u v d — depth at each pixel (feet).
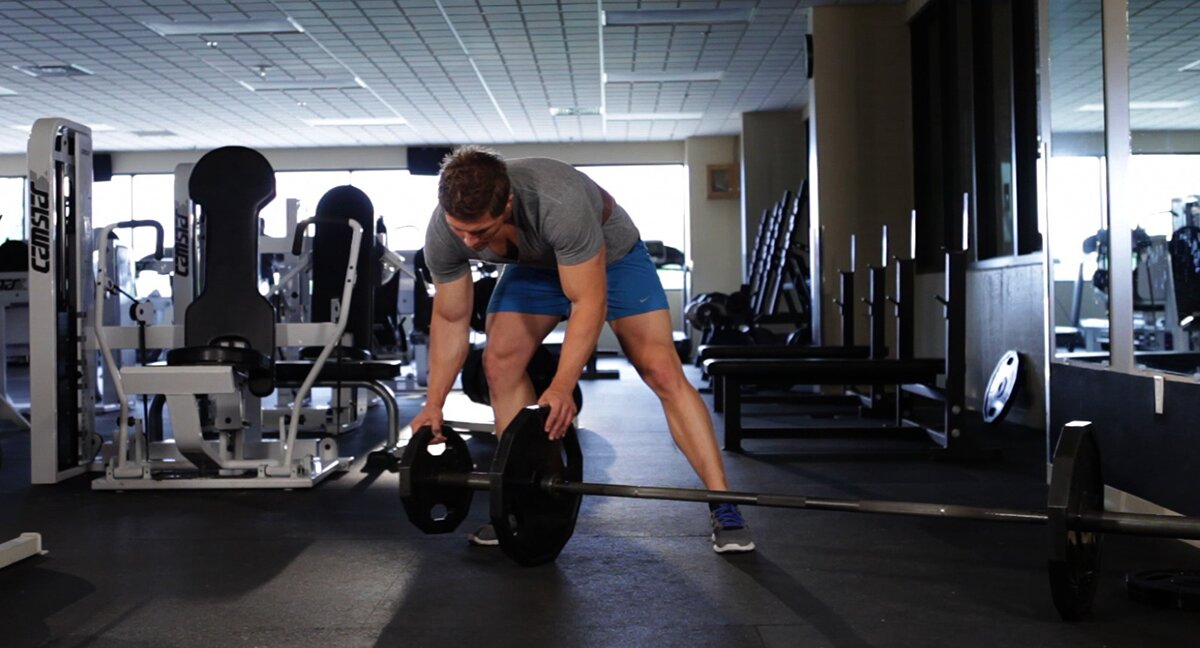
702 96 31.09
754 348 17.21
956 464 11.97
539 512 6.55
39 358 10.98
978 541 7.87
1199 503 7.35
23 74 27.55
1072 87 10.09
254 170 10.84
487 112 33.30
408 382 23.93
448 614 6.13
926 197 21.45
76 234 11.55
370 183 40.34
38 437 10.96
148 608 6.32
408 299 23.66
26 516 9.25
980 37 18.16
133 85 28.99
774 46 25.16
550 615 6.08
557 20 22.61
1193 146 8.91
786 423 16.31
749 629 5.78
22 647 5.61
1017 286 16.10
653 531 8.30
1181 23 8.98
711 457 7.40
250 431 14.57
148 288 39.40
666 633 5.73
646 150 39.63
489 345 7.40
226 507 9.60
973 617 5.96
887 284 21.62
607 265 7.21
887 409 17.01
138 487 10.46
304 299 17.07
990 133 18.16
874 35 21.61
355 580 6.93
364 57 25.85
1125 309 8.68
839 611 6.09
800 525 8.46
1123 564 7.18
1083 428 5.49
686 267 36.17
